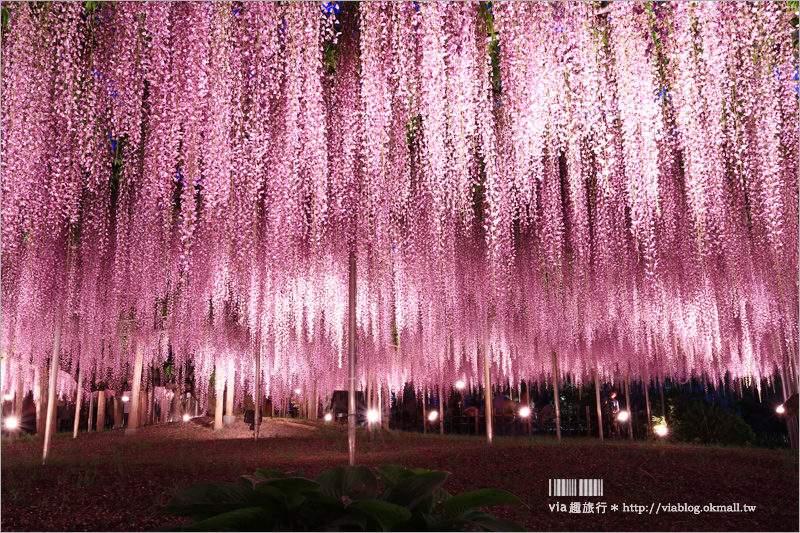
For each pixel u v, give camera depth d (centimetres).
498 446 926
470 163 485
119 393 1800
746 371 1431
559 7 415
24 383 1353
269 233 486
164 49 363
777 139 459
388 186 564
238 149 441
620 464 702
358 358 1311
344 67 518
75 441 1335
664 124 529
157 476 645
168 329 1193
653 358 1370
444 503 214
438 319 923
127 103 385
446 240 650
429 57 396
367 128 446
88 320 848
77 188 447
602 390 1834
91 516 483
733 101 477
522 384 2125
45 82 381
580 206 566
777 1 406
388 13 415
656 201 458
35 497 537
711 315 793
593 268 780
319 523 198
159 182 397
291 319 722
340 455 887
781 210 500
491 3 455
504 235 561
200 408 2053
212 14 371
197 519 212
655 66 471
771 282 676
